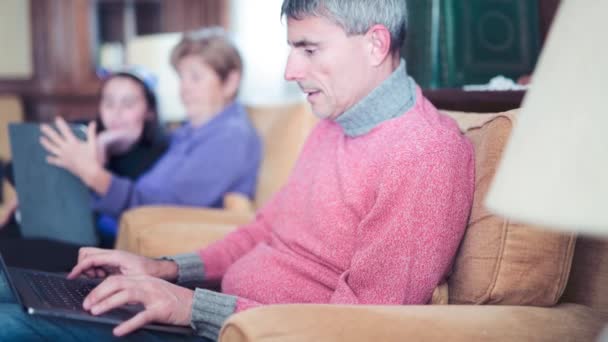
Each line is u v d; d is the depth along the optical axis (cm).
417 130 119
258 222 158
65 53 431
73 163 213
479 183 116
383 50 125
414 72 183
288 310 90
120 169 255
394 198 114
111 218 244
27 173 213
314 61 126
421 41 180
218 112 251
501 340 90
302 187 140
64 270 175
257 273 134
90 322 107
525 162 59
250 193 246
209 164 238
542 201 56
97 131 264
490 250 111
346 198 124
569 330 97
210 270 151
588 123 55
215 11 461
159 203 232
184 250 179
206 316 110
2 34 437
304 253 131
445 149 114
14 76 439
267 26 455
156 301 108
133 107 253
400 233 112
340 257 125
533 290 110
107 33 450
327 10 122
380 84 127
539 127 59
